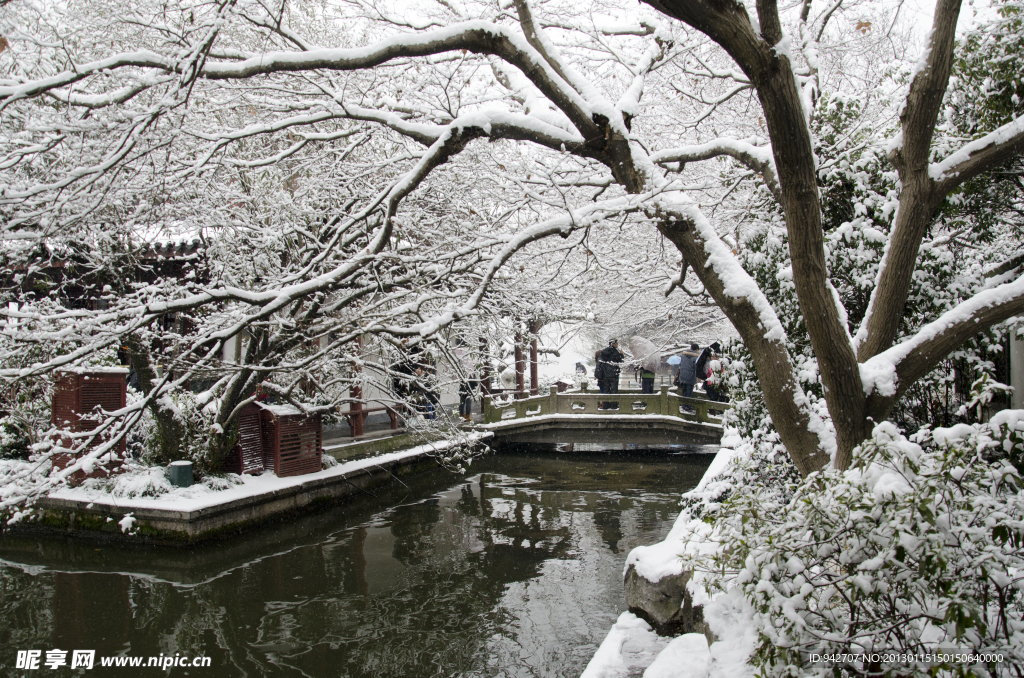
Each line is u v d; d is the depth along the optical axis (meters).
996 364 8.13
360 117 5.50
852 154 6.75
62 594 8.37
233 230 8.98
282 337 9.85
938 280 6.25
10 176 6.00
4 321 7.79
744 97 9.90
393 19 7.33
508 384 21.58
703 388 20.64
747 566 2.82
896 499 2.58
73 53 5.88
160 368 11.19
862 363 4.39
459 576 9.25
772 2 3.78
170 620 7.68
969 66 6.59
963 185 6.46
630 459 18.59
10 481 6.09
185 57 4.87
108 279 10.02
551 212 9.37
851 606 2.70
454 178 8.46
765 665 2.88
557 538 11.08
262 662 6.76
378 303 7.54
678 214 4.56
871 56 9.40
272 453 12.02
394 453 14.55
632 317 12.82
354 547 10.52
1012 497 2.78
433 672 6.56
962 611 2.28
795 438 4.42
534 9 7.41
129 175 6.05
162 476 10.50
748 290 4.43
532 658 6.85
